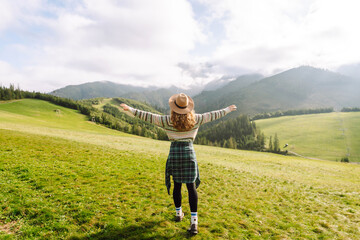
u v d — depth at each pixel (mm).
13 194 5547
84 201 5582
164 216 5035
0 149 11797
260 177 13008
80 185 7027
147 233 4176
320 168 31047
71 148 16016
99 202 5637
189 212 5348
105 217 4762
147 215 5031
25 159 10047
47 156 11625
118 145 28234
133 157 15555
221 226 4785
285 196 8461
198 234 4270
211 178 10641
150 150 27609
